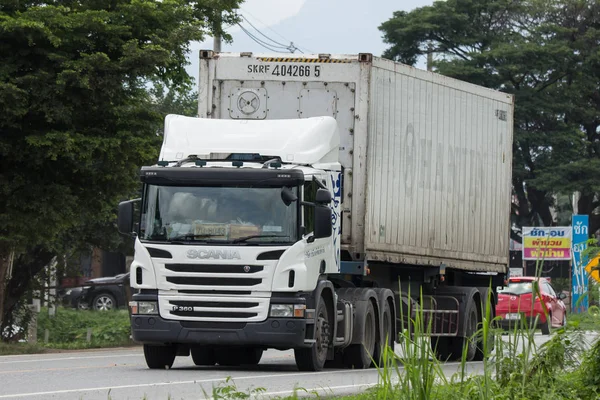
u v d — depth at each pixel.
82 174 77.25
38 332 100.81
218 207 41.38
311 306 41.94
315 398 29.00
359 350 47.72
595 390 25.16
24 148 72.62
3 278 79.62
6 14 71.31
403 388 21.86
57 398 29.98
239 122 45.69
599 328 24.80
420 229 55.50
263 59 51.12
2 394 31.14
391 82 52.44
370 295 48.25
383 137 51.66
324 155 45.59
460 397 22.97
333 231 45.78
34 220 74.69
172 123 45.47
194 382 35.41
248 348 50.00
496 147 63.88
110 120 75.12
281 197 41.28
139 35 76.25
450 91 58.53
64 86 70.19
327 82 50.50
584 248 25.45
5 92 68.06
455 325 59.09
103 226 107.12
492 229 63.88
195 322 41.03
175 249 41.09
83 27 72.00
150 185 41.94
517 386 23.88
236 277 40.88
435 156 56.94
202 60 51.50
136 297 41.44
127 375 39.06
